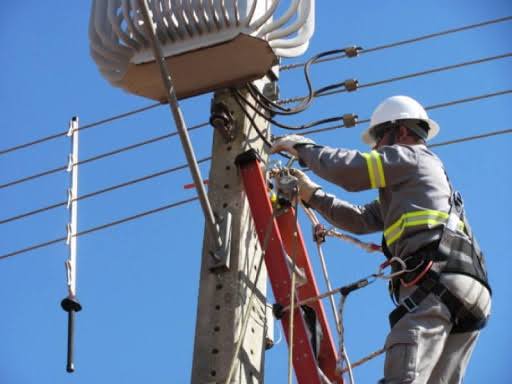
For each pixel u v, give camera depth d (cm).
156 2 743
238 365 663
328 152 658
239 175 729
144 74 762
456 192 648
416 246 621
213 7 735
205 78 762
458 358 629
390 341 600
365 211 729
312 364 662
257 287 707
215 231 692
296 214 704
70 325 748
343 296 647
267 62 748
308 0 745
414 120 696
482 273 624
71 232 829
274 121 769
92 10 762
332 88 811
